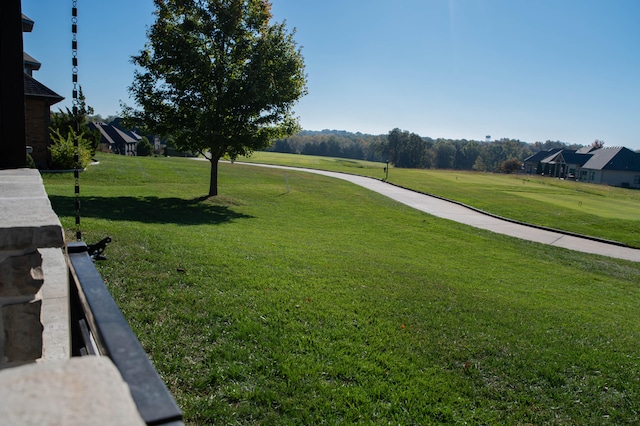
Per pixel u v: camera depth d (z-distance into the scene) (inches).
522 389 197.5
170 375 171.5
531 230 813.9
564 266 557.9
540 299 369.7
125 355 48.4
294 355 197.5
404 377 192.4
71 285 84.7
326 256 426.9
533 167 4217.5
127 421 29.8
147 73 777.6
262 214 763.4
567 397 194.5
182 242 374.9
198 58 743.7
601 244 737.0
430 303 301.7
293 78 808.9
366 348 214.1
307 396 169.5
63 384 33.3
